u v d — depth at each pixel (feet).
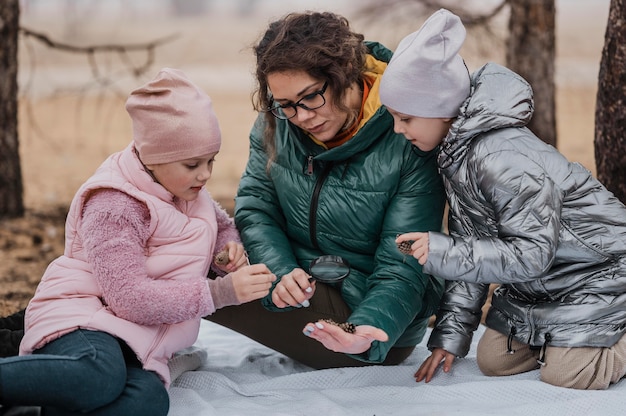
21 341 8.86
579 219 9.09
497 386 9.34
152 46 22.54
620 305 9.17
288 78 9.08
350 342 8.60
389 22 20.39
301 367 10.75
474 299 9.98
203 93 8.97
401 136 9.79
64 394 7.86
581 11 75.36
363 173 9.88
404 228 9.80
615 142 12.11
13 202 21.52
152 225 8.83
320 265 9.73
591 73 44.86
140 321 8.60
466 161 9.09
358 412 8.96
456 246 8.83
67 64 51.75
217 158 33.06
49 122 39.27
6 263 17.92
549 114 19.30
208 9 88.33
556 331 9.32
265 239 10.21
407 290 9.59
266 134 10.32
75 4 56.85
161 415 8.38
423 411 8.91
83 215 8.82
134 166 8.89
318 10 9.78
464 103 8.98
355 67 9.47
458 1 19.83
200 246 9.09
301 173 10.14
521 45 19.13
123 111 41.91
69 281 8.79
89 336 8.39
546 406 8.76
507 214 8.86
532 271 8.77
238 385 9.77
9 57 20.66
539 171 8.80
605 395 8.87
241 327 10.38
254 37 10.24
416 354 11.07
